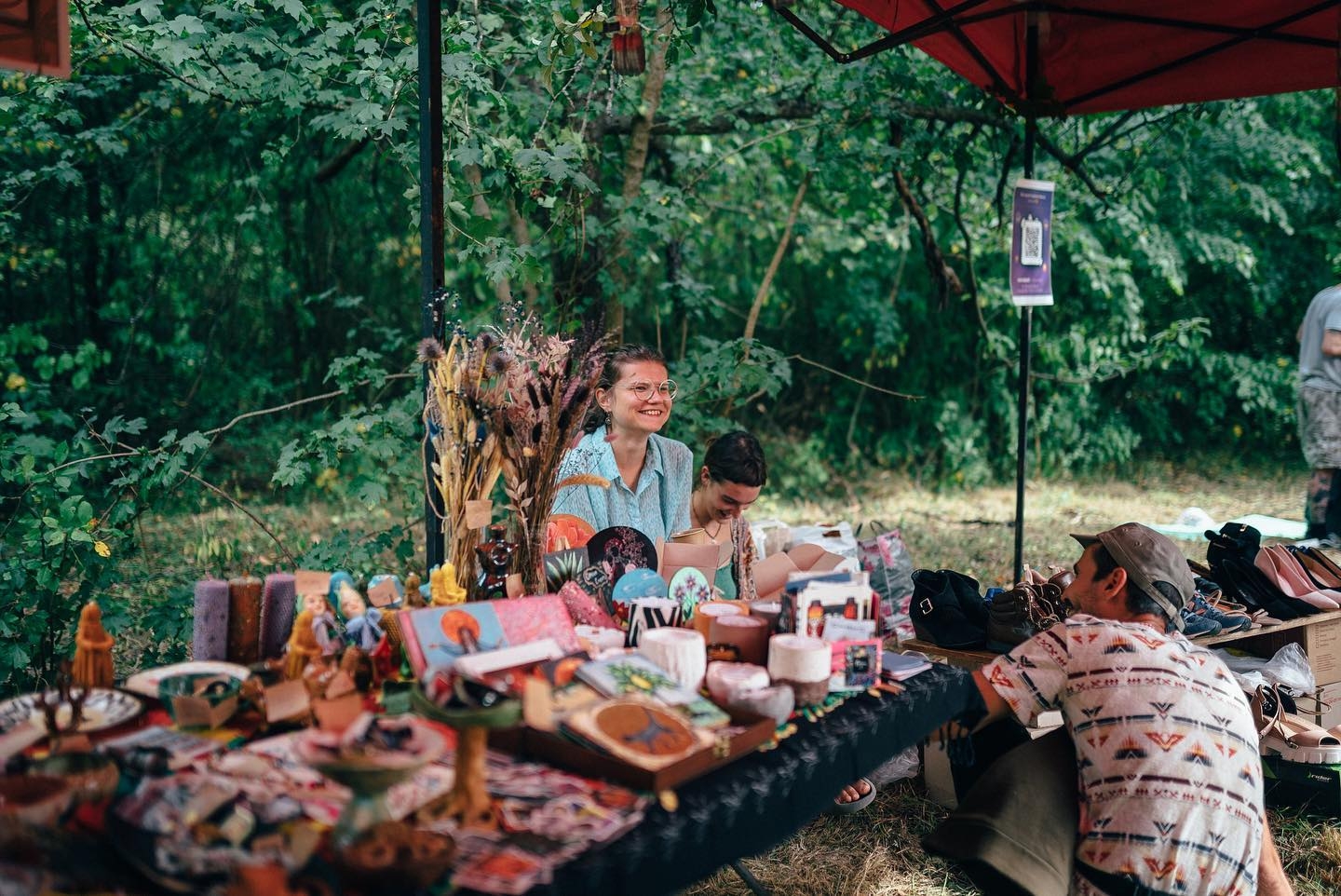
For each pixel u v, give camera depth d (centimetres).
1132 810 220
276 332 862
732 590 295
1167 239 907
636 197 568
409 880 135
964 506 868
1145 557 250
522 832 153
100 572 412
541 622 207
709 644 216
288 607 209
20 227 718
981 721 246
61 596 407
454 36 452
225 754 169
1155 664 230
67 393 736
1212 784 219
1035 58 402
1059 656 238
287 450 449
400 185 837
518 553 229
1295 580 397
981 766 275
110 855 140
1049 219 429
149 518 699
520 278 452
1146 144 666
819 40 363
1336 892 317
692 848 161
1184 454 1062
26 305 752
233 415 824
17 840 133
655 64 548
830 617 221
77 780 148
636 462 318
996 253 893
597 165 579
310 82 474
